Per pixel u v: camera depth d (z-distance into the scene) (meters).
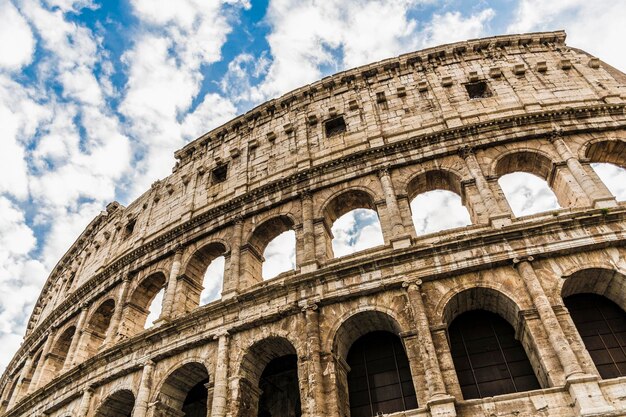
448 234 29.44
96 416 32.06
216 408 26.53
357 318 27.55
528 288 25.23
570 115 35.06
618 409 19.97
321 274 28.88
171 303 35.66
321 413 23.70
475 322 27.89
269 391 32.72
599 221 26.81
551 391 21.64
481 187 31.72
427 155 35.00
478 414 21.73
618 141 33.53
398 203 33.09
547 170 33.75
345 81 45.62
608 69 40.97
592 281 26.45
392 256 28.03
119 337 37.50
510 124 35.19
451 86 41.34
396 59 44.84
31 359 48.91
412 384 26.56
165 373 30.47
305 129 42.91
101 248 52.59
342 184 36.03
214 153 48.38
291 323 28.28
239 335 29.53
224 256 36.31
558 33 44.84
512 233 27.22
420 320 25.08
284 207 36.91
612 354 25.14
